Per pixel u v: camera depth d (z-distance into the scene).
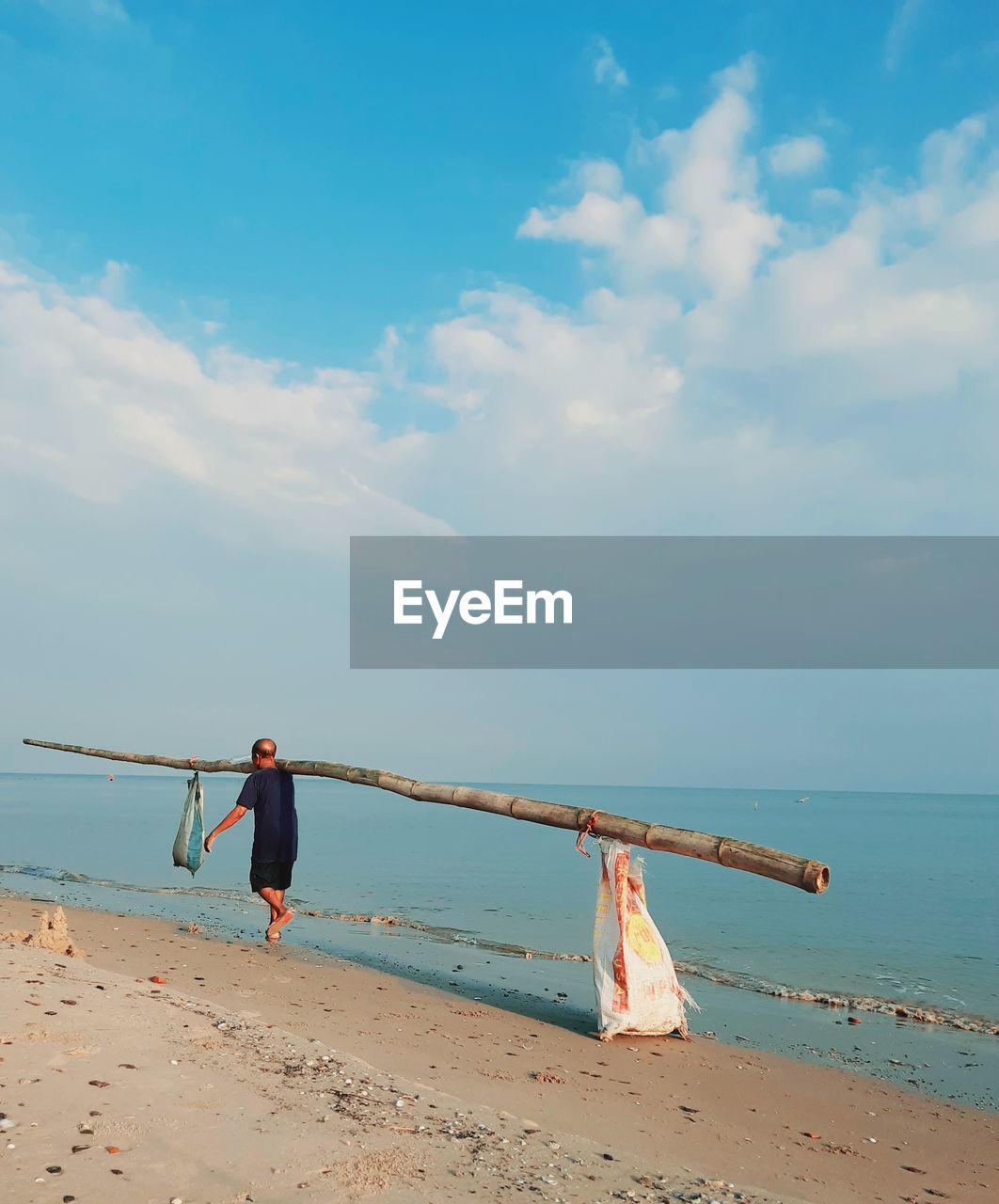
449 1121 4.36
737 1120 5.63
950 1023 9.02
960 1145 5.57
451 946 11.86
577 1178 3.86
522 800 8.36
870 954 12.75
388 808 65.88
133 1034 5.02
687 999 7.92
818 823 62.12
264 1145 3.71
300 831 38.38
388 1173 3.57
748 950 12.88
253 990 7.76
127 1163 3.40
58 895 14.35
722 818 69.44
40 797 75.62
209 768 11.60
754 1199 3.89
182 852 11.41
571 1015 8.30
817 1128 5.68
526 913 15.34
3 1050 4.45
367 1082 4.79
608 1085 6.07
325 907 15.25
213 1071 4.58
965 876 24.20
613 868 7.77
